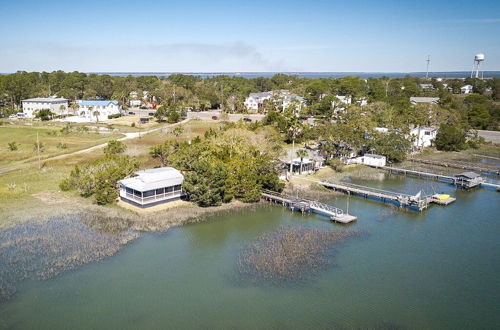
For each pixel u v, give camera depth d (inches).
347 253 1738.4
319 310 1322.6
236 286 1457.9
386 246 1820.9
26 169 2920.8
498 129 5260.8
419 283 1503.4
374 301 1378.0
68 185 2474.2
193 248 1768.0
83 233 1854.1
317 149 3614.7
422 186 2827.3
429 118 4463.6
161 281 1483.8
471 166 3358.8
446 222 2140.7
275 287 1454.2
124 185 2266.2
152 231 1931.6
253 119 5757.9
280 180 2743.6
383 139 3486.7
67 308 1310.3
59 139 4158.5
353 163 3435.0
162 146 3036.4
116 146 3289.9
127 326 1229.1
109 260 1632.6
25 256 1622.8
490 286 1492.4
